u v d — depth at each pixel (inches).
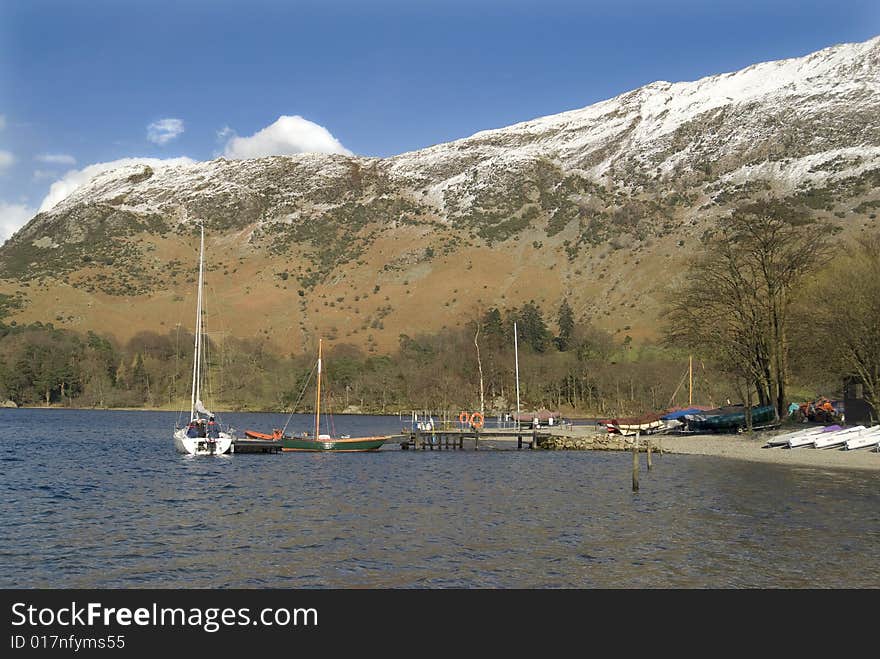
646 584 948.0
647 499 1562.5
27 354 7150.6
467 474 2110.0
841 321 2539.4
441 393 5890.8
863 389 2728.8
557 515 1382.9
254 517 1387.8
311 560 1058.7
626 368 5753.0
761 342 2955.2
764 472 1998.0
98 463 2438.5
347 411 6727.4
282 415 6565.0
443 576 983.0
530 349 7298.2
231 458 2605.8
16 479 1989.4
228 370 6978.4
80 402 7052.2
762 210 2972.4
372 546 1135.6
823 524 1263.5
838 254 2974.9
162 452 2876.5
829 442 2477.9
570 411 5787.4
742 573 985.5
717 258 3102.9
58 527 1293.1
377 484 1879.9
